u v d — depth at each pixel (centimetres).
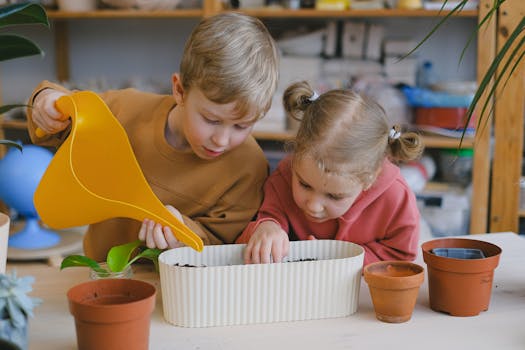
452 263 90
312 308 90
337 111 103
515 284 103
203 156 113
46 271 107
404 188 116
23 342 73
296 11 239
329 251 101
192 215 126
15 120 271
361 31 254
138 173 95
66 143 86
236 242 113
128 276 103
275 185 119
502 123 232
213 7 240
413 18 266
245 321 89
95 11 250
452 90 239
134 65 292
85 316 74
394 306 89
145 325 77
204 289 86
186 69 107
